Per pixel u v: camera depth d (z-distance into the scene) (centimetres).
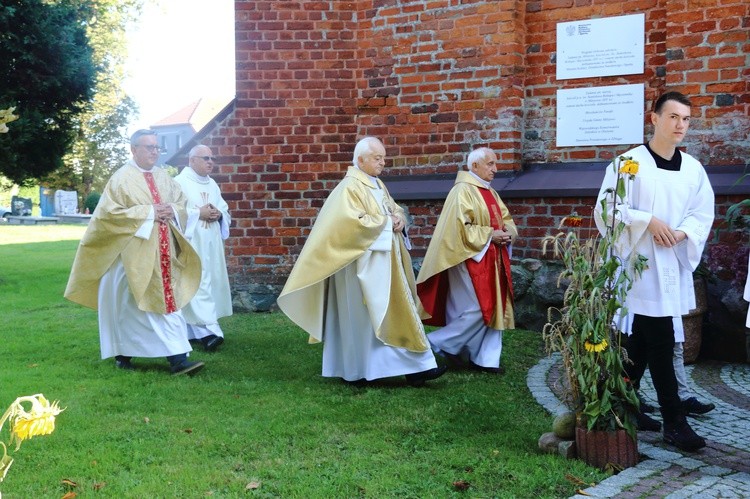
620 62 755
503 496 361
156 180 652
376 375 574
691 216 443
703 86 702
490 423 477
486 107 796
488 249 633
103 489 365
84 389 548
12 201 3953
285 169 877
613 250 426
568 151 783
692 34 704
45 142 1262
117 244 617
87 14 1412
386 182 841
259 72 876
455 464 402
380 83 847
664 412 432
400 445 437
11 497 355
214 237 768
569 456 410
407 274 610
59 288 1103
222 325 816
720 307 667
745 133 688
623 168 403
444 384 584
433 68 819
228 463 405
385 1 839
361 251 564
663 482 379
